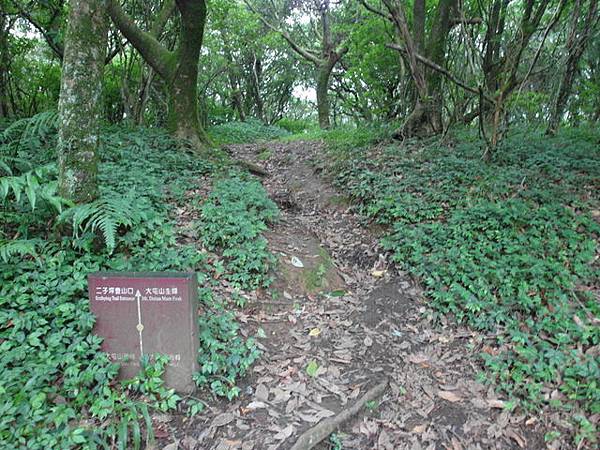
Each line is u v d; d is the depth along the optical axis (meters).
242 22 17.42
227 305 4.12
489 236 4.94
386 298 4.53
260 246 4.80
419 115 9.24
